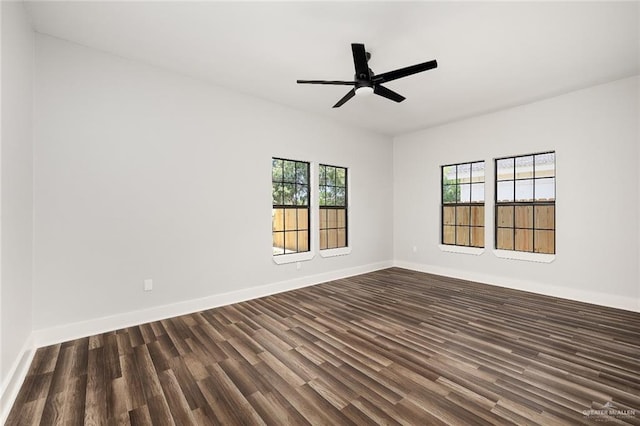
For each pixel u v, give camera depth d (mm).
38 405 1832
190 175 3570
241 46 2938
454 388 1989
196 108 3625
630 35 2705
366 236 5859
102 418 1722
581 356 2424
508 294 4246
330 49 2992
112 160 3037
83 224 2869
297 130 4695
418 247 5969
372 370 2219
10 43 2047
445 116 5016
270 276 4332
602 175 3775
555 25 2562
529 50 2979
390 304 3805
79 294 2840
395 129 5859
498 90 3951
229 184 3912
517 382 2057
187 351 2533
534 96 4156
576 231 3979
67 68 2803
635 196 3557
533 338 2766
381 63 3258
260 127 4238
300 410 1778
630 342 2674
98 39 2803
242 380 2096
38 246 2631
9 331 1978
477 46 2906
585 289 3904
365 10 2389
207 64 3297
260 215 4227
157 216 3322
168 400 1882
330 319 3277
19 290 2221
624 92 3609
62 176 2762
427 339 2758
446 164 5477
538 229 4461
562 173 4090
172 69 3408
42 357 2426
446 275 5492
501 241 4848
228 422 1683
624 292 3617
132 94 3170
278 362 2342
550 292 4203
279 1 2283
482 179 5102
